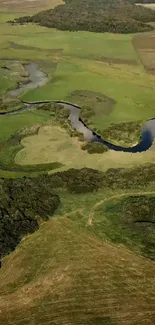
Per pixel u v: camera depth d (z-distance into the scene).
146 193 59.69
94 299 41.75
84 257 47.66
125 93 92.75
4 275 46.78
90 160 68.38
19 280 45.41
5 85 99.25
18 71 107.75
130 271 45.31
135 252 49.06
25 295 43.06
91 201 58.41
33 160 68.88
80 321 39.53
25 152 71.12
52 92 94.44
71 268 45.91
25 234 52.56
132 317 39.53
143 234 52.28
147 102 88.31
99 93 93.12
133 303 41.06
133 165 66.69
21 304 42.00
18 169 67.06
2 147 72.69
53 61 114.19
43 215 55.66
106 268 45.72
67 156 69.69
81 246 49.66
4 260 49.19
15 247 50.88
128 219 54.88
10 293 43.62
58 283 44.03
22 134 76.38
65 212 56.41
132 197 58.94
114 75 102.62
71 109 87.19
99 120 81.25
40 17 153.75
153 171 64.31
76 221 54.69
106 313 40.12
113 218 55.12
